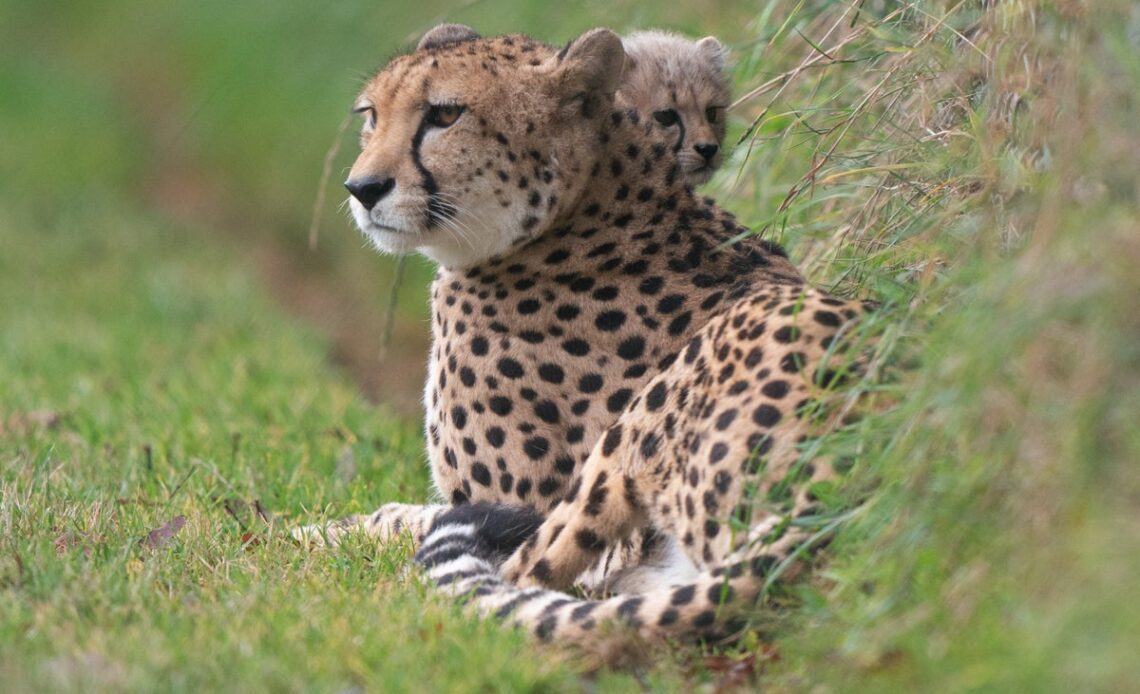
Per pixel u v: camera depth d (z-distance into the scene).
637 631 8.57
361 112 11.90
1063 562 7.59
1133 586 7.09
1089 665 6.96
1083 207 8.28
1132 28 8.70
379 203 11.02
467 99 10.91
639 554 10.03
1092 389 7.68
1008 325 7.90
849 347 9.13
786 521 8.52
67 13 42.38
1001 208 9.43
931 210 10.34
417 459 14.23
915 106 11.36
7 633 8.52
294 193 29.91
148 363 19.06
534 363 10.64
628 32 16.94
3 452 13.70
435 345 11.38
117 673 8.04
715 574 8.66
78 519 10.91
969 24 10.97
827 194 12.03
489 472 10.79
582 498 9.71
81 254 26.67
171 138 33.72
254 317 22.41
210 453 13.88
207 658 8.24
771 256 11.39
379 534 11.03
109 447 14.05
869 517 8.37
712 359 9.45
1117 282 7.73
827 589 8.67
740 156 14.97
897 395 8.86
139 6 40.94
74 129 35.44
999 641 7.52
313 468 13.66
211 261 26.55
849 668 7.96
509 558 9.92
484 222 10.92
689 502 9.19
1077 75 8.68
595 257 10.87
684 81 14.30
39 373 18.19
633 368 10.52
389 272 25.73
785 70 14.86
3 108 36.31
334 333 23.80
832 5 13.33
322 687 7.94
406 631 8.60
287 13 32.88
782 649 8.40
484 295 10.95
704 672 8.46
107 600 9.09
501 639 8.47
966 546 8.12
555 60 11.02
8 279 24.55
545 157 10.90
